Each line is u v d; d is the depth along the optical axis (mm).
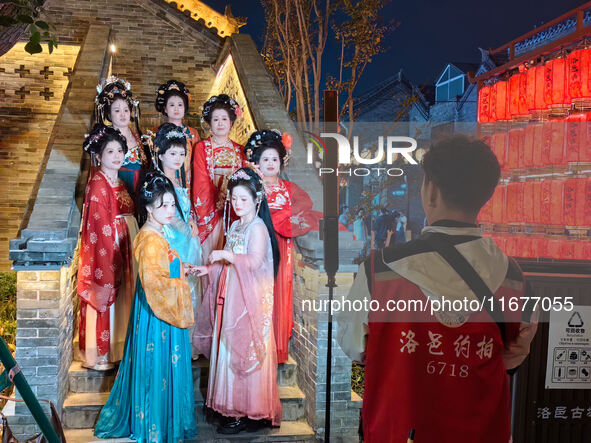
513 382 2047
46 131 7504
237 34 6926
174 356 3283
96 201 3697
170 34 8008
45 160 4168
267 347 3422
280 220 3619
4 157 7387
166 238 3350
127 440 3271
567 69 2773
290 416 3670
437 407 1589
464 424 1582
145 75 7961
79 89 5422
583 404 2021
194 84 8094
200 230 4078
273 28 6930
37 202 3584
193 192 4156
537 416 2035
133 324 3312
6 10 2930
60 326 3381
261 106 5242
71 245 3357
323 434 3387
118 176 4043
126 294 3809
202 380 3805
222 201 4145
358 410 3418
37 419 2021
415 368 1597
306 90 6426
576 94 2770
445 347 1584
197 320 3893
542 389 2021
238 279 3363
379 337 1632
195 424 3400
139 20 7938
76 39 7703
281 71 6871
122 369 3352
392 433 1608
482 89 2955
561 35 4059
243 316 3355
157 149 3779
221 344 3412
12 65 7469
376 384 1641
